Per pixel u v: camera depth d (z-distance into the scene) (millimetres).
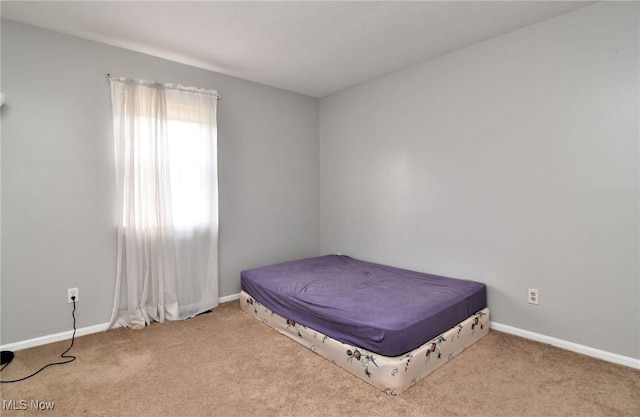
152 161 2879
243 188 3648
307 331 2377
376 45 2795
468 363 2145
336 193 4203
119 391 1877
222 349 2391
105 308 2754
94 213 2693
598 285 2219
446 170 3025
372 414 1664
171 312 2973
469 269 2891
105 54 2727
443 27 2498
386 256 3619
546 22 2385
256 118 3736
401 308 2145
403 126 3373
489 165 2729
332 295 2469
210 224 3270
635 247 2078
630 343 2105
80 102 2621
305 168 4250
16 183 2391
